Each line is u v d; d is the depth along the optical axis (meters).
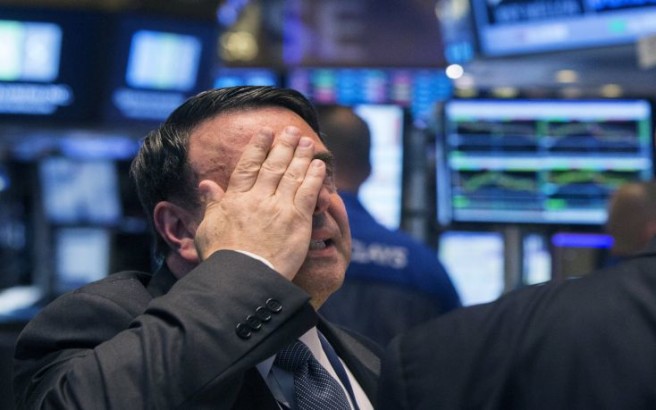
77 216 5.98
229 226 1.51
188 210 1.61
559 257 4.26
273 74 5.16
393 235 2.87
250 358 1.41
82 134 5.20
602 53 3.75
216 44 4.93
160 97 4.94
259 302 1.44
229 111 1.61
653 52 3.01
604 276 1.21
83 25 4.77
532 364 1.17
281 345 1.44
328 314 2.79
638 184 3.18
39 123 4.86
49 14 4.74
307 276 1.58
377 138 4.48
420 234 4.46
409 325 2.81
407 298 2.82
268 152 1.56
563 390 1.15
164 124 1.67
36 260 5.96
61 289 5.95
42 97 4.83
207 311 1.42
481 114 4.11
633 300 1.17
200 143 1.60
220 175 1.58
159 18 4.82
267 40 4.95
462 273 4.54
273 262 1.49
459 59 4.21
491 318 1.22
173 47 4.89
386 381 1.24
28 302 5.60
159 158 1.63
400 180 4.47
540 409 1.15
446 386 1.20
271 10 4.92
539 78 4.28
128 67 4.85
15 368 1.62
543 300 1.21
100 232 6.01
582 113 4.09
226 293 1.44
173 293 1.46
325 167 1.57
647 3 3.61
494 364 1.19
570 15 3.73
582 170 4.09
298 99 1.67
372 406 1.72
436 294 2.86
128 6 4.76
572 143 4.09
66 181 5.96
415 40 4.77
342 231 1.62
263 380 1.52
